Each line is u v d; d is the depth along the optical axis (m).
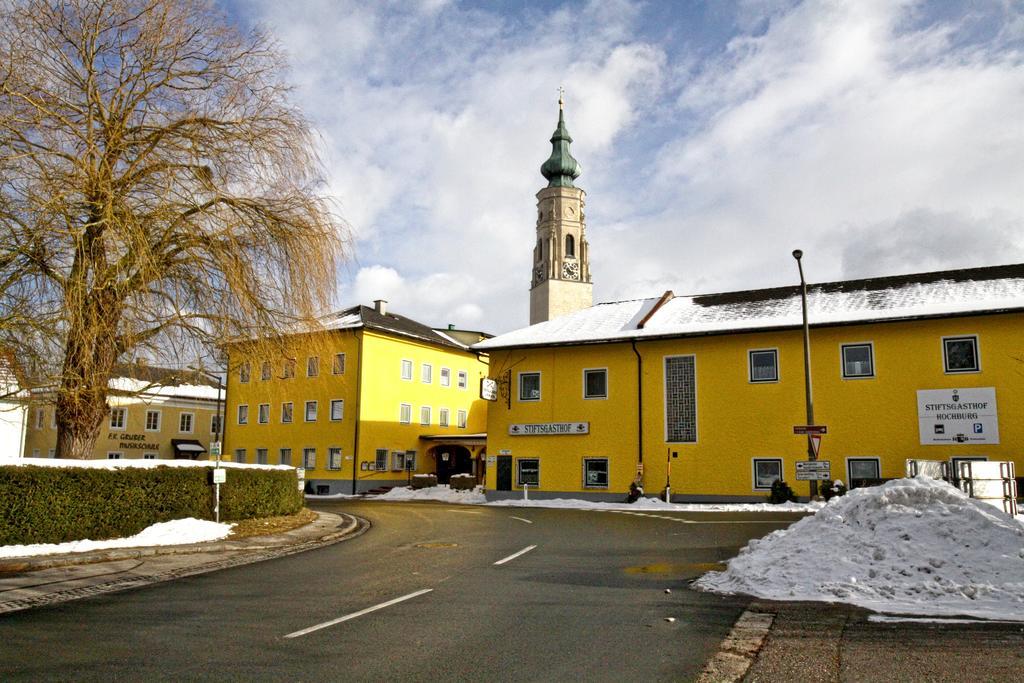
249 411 50.97
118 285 15.81
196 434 56.38
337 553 14.91
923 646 6.54
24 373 15.51
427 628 7.74
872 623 7.43
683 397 31.62
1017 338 26.44
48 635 7.61
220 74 17.89
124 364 16.50
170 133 16.94
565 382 34.06
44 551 13.71
